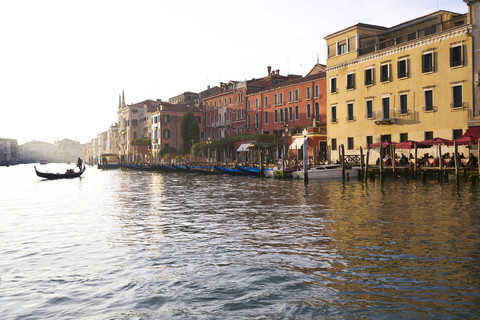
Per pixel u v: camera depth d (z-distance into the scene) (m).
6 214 17.92
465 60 29.72
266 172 39.34
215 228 13.27
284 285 7.54
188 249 10.47
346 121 40.34
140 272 8.59
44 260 9.74
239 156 55.53
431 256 9.10
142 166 80.06
